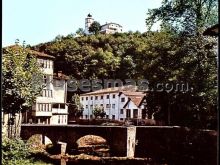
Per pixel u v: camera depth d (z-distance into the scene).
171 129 38.84
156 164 35.00
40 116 56.09
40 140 46.28
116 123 65.19
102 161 36.50
